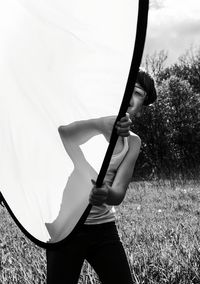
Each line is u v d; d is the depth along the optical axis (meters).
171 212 7.80
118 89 1.79
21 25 2.10
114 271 2.46
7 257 4.57
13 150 2.26
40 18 2.00
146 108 20.98
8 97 2.21
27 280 3.98
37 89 2.09
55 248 2.22
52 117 2.07
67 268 2.45
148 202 9.39
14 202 2.36
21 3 2.09
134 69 1.62
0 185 2.40
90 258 2.53
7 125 2.27
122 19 1.70
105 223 2.47
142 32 1.58
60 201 2.17
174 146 20.92
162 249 4.54
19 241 5.30
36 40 2.04
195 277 3.87
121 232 5.53
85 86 1.90
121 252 2.49
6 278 4.02
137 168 19.59
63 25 1.94
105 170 1.89
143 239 5.22
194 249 4.41
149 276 3.92
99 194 2.03
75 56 1.92
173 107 21.69
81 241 2.45
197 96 22.73
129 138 2.49
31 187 2.25
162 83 22.92
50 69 2.02
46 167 2.19
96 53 1.84
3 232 6.09
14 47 2.12
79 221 2.08
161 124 20.95
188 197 9.67
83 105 1.93
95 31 1.82
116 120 1.78
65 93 2.01
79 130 2.02
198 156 20.67
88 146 2.02
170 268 4.00
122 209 8.28
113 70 1.78
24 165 2.24
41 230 2.27
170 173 16.78
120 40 1.74
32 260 4.31
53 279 2.46
